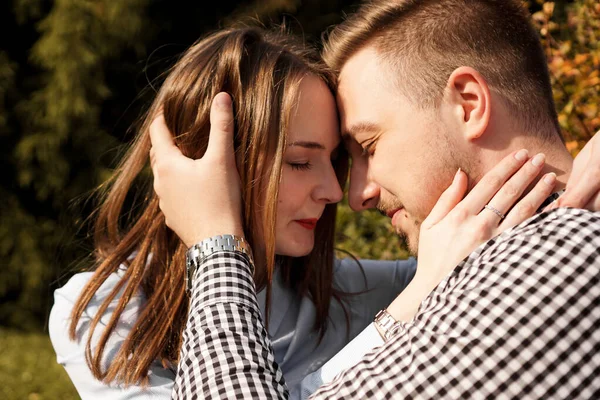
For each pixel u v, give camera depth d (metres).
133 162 1.94
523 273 1.22
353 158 1.69
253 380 1.32
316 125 1.64
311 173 1.67
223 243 1.51
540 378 1.17
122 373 1.60
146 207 1.96
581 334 1.18
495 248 1.30
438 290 1.32
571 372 1.17
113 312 1.66
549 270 1.21
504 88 1.51
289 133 1.62
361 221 3.28
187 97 1.68
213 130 1.60
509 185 1.41
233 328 1.38
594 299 1.20
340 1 7.92
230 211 1.56
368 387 1.23
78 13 7.64
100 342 1.61
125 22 7.68
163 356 1.65
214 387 1.31
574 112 2.54
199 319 1.41
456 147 1.51
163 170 1.61
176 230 1.59
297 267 1.88
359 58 1.62
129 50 8.05
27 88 8.01
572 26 2.76
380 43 1.59
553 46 2.78
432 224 1.46
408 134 1.53
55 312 1.75
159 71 8.14
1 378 5.69
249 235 1.67
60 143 7.72
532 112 1.52
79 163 7.86
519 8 1.58
